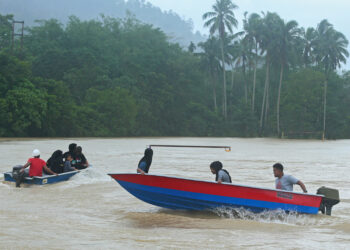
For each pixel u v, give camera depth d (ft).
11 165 56.85
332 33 275.80
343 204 33.01
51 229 23.08
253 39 247.29
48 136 188.24
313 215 28.43
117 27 303.48
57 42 254.68
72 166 44.73
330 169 59.06
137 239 21.39
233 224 25.84
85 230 23.17
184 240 21.47
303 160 74.90
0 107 164.04
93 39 263.90
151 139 187.32
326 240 22.03
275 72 257.55
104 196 34.88
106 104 224.53
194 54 283.79
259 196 27.68
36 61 233.55
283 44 234.99
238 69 317.42
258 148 119.34
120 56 271.90
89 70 239.09
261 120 266.77
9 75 171.42
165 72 276.82
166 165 62.49
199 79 286.05
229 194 27.99
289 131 249.55
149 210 29.78
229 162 69.05
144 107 250.78
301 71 258.16
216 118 274.77
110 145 118.83
